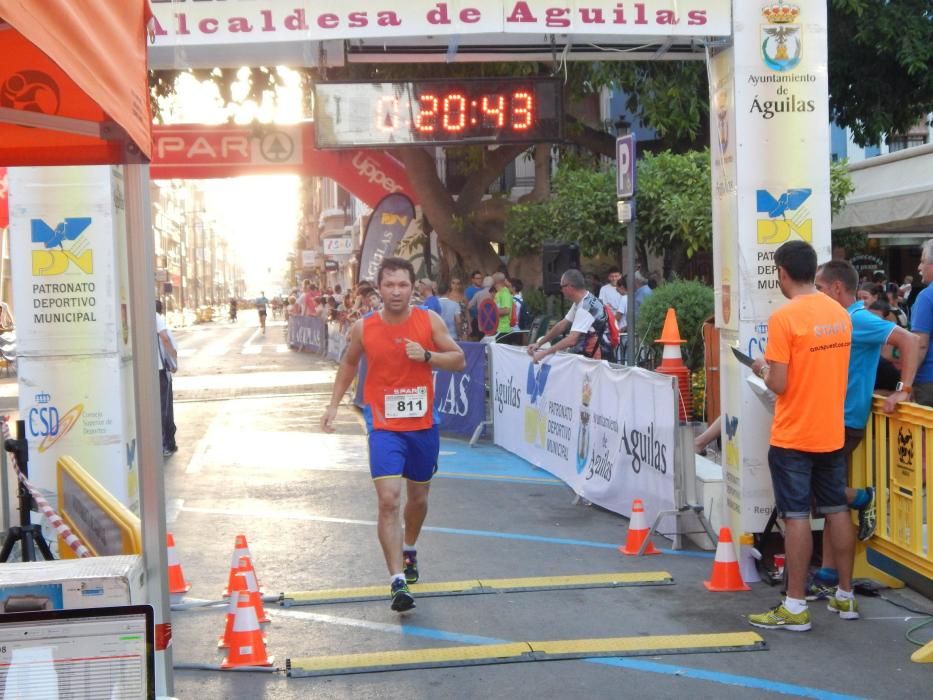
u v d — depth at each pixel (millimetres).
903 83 17969
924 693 4609
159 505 3594
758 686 4711
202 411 16359
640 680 4805
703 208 14773
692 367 11445
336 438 13078
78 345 6449
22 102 3867
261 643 5102
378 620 5738
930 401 6648
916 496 5562
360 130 7766
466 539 7660
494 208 18719
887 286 15492
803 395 5355
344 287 50750
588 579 6434
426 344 5910
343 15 6117
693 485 7246
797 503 5418
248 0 6078
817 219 6238
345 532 7926
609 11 6125
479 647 5215
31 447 6477
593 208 16234
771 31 6168
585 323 9906
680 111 16047
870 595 6035
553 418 10234
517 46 7074
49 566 3342
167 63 6824
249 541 7684
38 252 6410
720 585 6207
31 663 2818
